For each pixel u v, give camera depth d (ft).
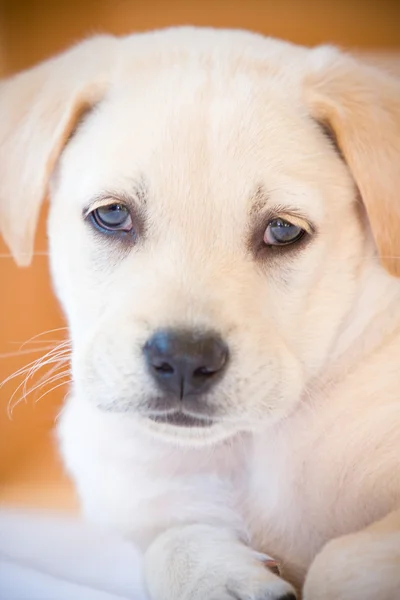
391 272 1.41
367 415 1.47
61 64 1.49
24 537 1.54
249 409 1.33
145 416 1.35
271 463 1.50
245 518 1.50
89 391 1.36
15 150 1.48
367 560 1.32
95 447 1.53
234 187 1.35
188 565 1.39
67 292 1.45
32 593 1.48
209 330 1.30
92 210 1.39
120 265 1.39
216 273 1.34
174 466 1.51
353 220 1.43
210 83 1.41
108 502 1.52
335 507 1.49
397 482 1.46
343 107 1.42
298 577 1.49
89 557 1.50
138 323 1.32
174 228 1.35
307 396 1.48
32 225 1.47
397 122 1.43
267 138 1.38
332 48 1.50
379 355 1.48
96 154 1.40
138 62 1.45
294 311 1.39
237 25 1.55
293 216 1.37
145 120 1.38
